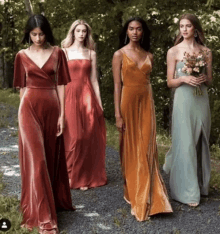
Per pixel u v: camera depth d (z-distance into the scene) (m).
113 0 12.05
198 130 4.82
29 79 3.98
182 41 4.90
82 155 5.40
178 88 4.82
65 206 4.50
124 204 4.79
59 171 4.36
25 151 3.95
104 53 13.25
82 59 5.59
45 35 3.94
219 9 10.66
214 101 10.37
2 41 23.33
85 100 5.54
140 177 4.49
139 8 9.98
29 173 3.95
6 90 22.94
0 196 4.71
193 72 4.64
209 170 5.05
